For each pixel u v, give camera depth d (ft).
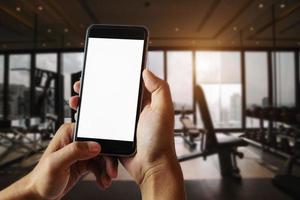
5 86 24.94
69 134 1.81
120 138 1.72
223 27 20.13
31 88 17.63
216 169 11.93
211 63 26.68
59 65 15.67
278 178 4.74
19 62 24.57
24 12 16.22
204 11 16.89
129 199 5.84
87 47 1.97
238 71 26.43
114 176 1.61
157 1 15.12
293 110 16.89
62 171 1.35
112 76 1.88
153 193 1.29
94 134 1.78
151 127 1.41
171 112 1.44
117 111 1.81
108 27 1.96
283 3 15.66
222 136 12.17
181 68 26.35
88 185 6.82
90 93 1.88
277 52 25.03
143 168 1.43
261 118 17.70
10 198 1.36
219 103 25.82
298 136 12.19
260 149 13.01
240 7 16.16
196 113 15.17
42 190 1.36
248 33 21.86
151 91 1.53
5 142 16.16
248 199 8.75
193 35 22.40
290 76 23.68
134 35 1.95
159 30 20.49
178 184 1.29
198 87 11.46
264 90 25.86
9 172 7.47
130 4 15.42
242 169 11.80
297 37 22.85
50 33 18.99
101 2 14.85
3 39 21.90
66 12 15.83
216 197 8.86
